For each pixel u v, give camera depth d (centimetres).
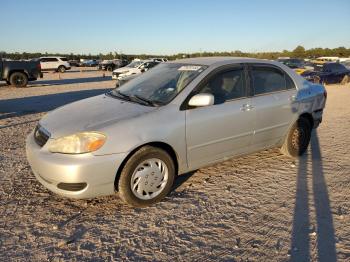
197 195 407
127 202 365
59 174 332
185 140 390
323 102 564
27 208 371
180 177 459
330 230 333
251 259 289
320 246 306
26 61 1852
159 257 291
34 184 430
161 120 371
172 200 394
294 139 529
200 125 399
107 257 290
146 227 337
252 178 459
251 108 450
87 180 335
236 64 453
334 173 482
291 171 487
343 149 598
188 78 418
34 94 1471
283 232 329
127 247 305
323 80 2038
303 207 379
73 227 336
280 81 504
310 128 551
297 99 511
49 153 344
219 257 291
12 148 584
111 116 369
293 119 512
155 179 376
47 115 419
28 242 310
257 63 478
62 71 3794
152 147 366
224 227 338
